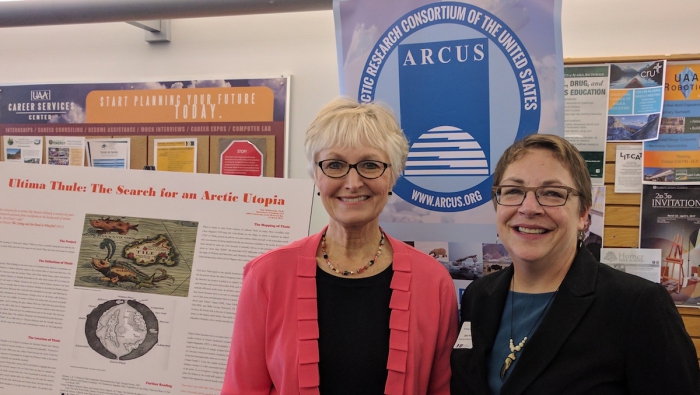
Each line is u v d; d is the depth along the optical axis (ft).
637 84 6.42
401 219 6.02
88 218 6.38
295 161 7.57
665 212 6.37
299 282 4.17
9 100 8.59
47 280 6.30
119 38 8.24
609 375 3.38
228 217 6.10
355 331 4.05
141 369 5.91
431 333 4.27
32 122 8.50
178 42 7.98
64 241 6.37
